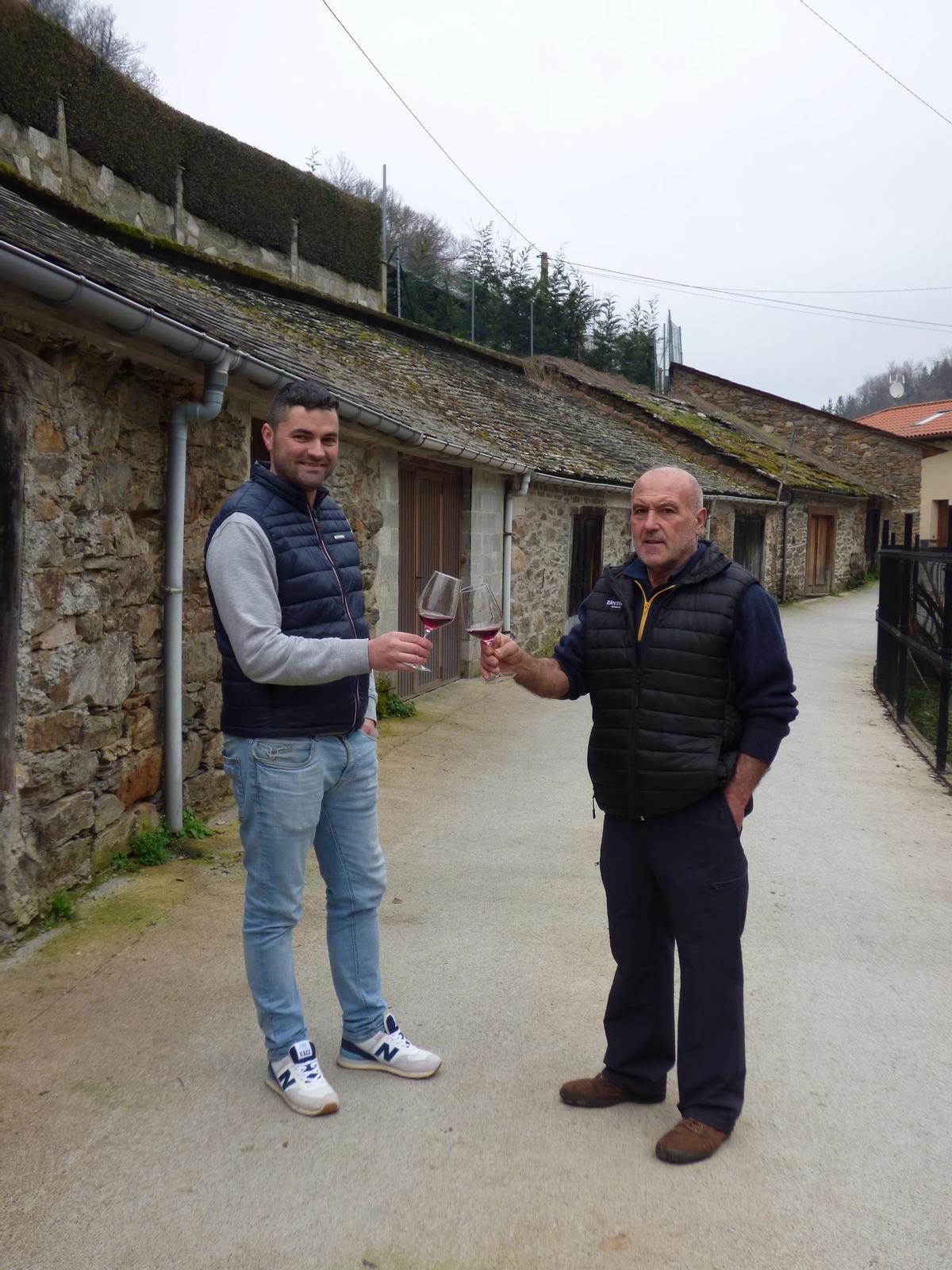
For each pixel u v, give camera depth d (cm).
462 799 636
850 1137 281
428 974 378
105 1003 337
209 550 265
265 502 268
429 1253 229
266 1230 234
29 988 344
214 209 1373
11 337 373
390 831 561
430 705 942
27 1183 247
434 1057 305
